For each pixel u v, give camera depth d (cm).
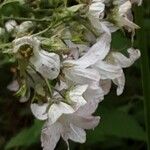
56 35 34
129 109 53
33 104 33
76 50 35
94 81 34
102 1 36
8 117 60
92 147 54
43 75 33
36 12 35
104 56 34
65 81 34
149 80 43
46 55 33
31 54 32
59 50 33
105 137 50
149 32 53
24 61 32
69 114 34
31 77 33
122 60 37
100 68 35
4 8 35
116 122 48
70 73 34
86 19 35
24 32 34
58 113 33
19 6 35
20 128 60
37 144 56
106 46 34
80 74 34
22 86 33
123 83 36
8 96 59
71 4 36
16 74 33
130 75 56
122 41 45
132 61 37
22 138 50
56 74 33
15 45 32
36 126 47
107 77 34
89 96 33
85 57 34
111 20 37
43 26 35
